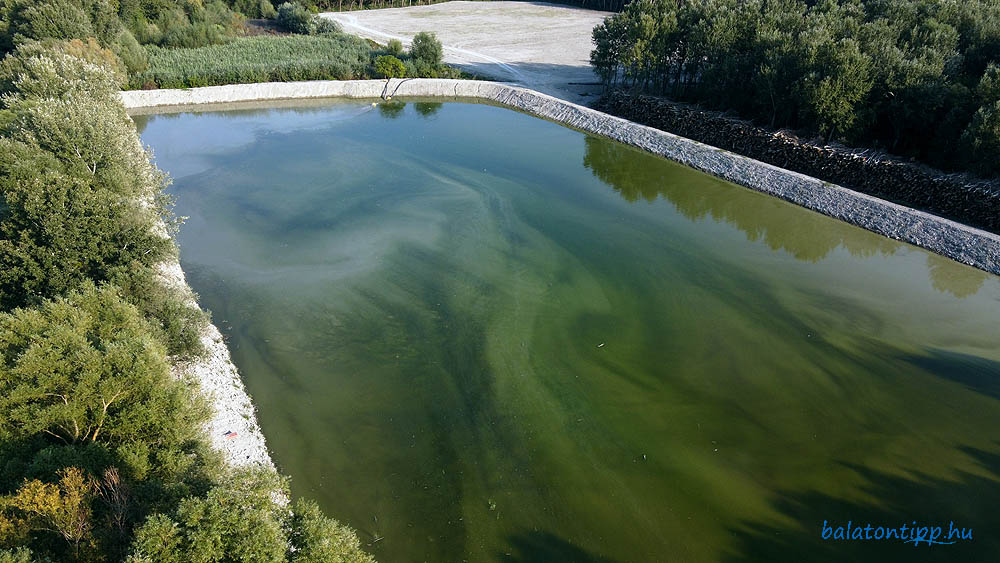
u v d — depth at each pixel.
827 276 23.09
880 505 13.63
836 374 17.73
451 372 17.61
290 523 9.42
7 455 10.71
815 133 31.91
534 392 16.91
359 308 20.44
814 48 30.12
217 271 22.44
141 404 11.80
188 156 34.09
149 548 8.04
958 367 18.00
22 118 22.39
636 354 18.55
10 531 8.99
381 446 15.02
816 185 28.50
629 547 12.60
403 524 12.95
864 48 30.73
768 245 25.55
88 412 11.50
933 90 27.25
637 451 15.09
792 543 12.73
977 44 29.77
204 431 14.02
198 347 16.52
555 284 22.16
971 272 22.80
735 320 20.27
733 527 13.11
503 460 14.71
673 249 25.02
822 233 26.38
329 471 14.23
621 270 23.23
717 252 24.84
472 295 21.25
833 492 13.98
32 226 16.64
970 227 24.12
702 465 14.69
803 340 19.25
